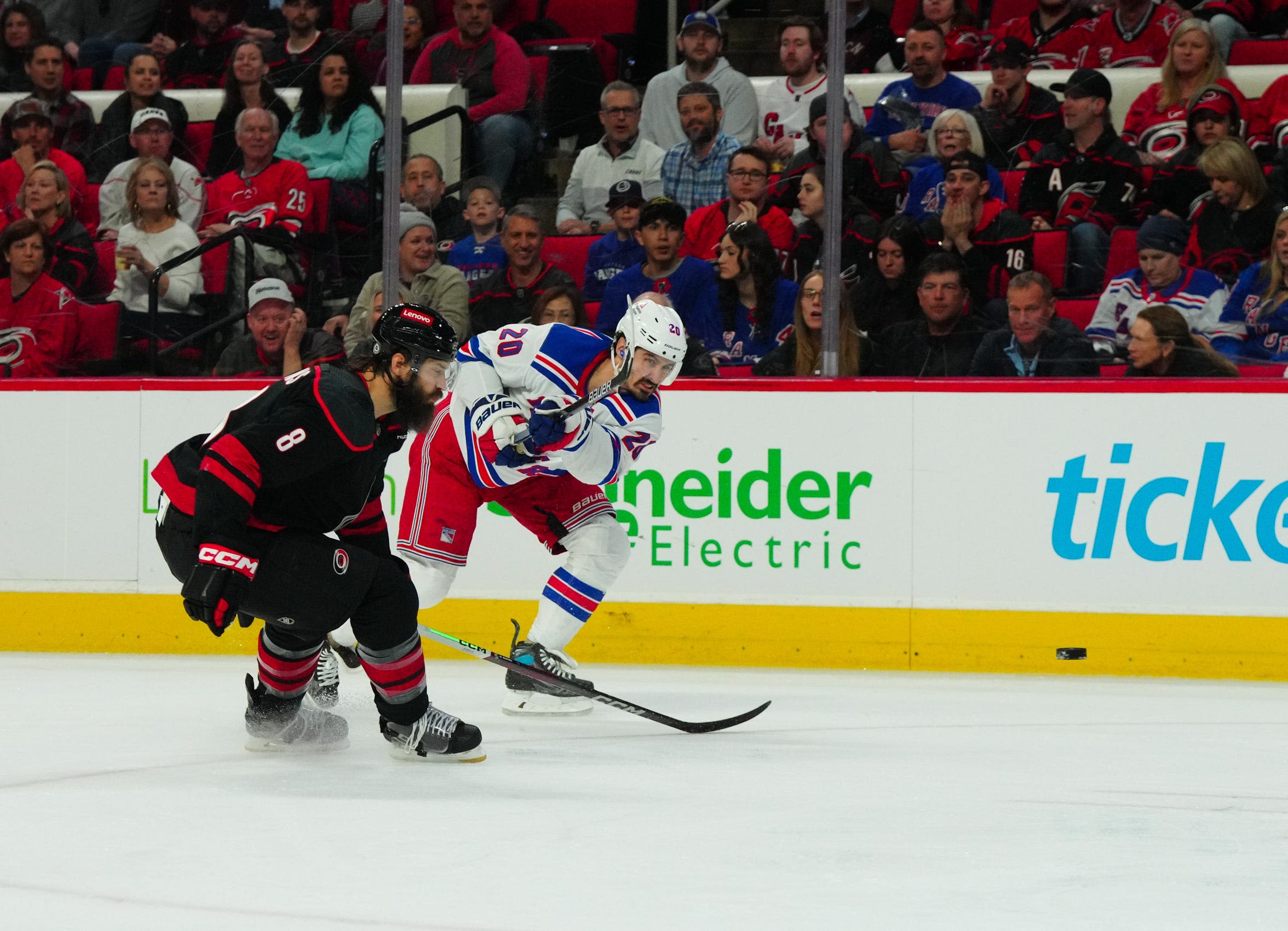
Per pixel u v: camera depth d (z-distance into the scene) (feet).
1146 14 60.80
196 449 36.27
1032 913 24.32
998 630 56.18
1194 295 58.39
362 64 63.36
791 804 32.86
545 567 58.95
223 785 34.35
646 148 61.62
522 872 26.55
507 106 62.69
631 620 58.70
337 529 38.65
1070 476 55.62
